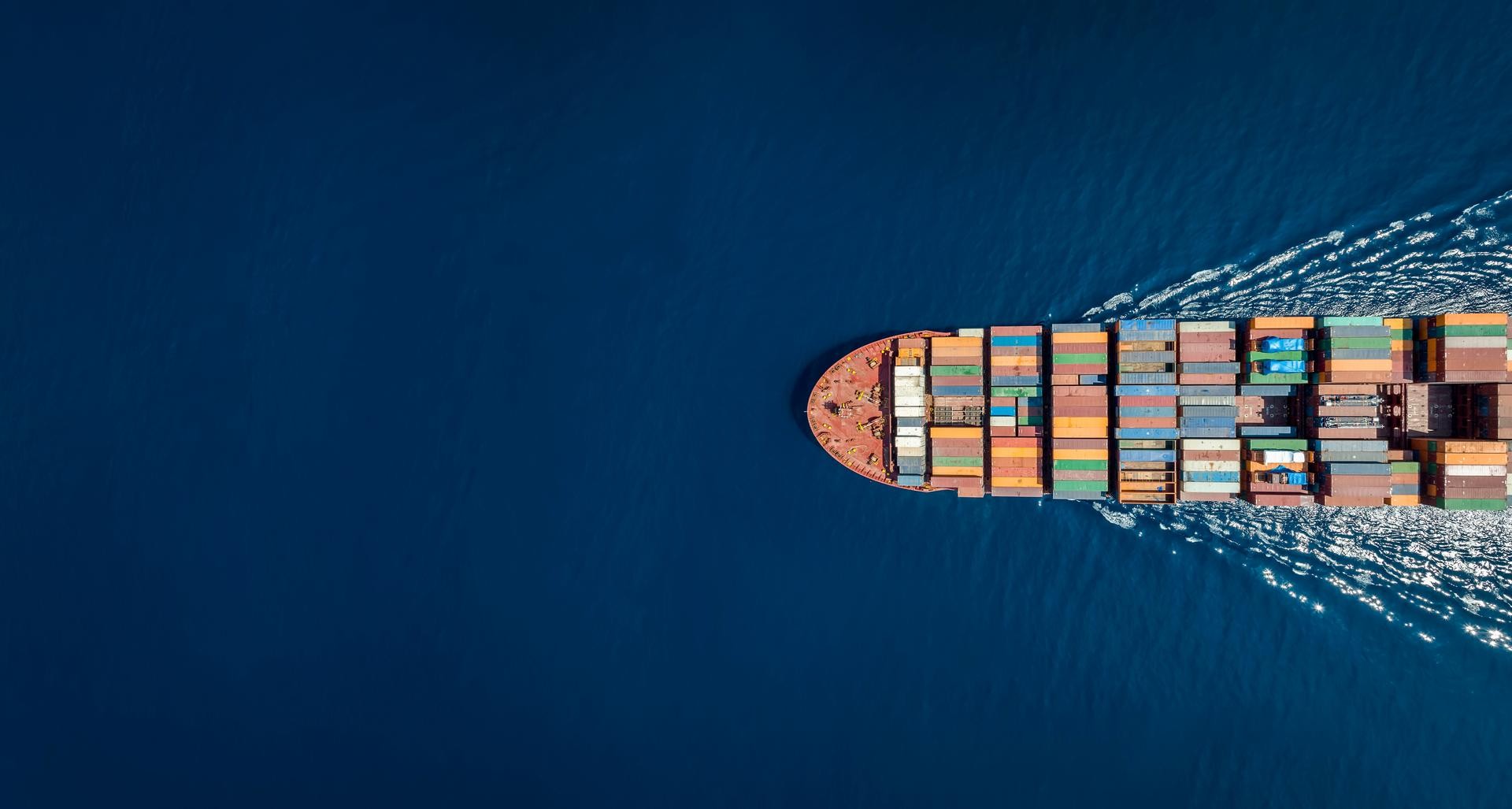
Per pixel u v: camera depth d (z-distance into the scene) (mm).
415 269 57156
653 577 54906
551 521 55594
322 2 58000
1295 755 48812
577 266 55781
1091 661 50875
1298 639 49094
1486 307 47188
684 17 55031
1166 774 49781
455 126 56719
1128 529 50656
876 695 52375
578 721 54500
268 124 58500
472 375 56625
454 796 55094
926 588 52500
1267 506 49125
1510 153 46844
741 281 54656
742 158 54719
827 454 53469
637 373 55312
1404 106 48531
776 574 53812
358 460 57500
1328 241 49094
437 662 56031
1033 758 50812
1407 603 48000
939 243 52812
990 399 50281
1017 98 52438
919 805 51406
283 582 58062
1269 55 50125
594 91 55656
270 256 58531
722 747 53219
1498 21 47344
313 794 56656
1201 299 50188
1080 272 51406
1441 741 47438
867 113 53812
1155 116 50969
